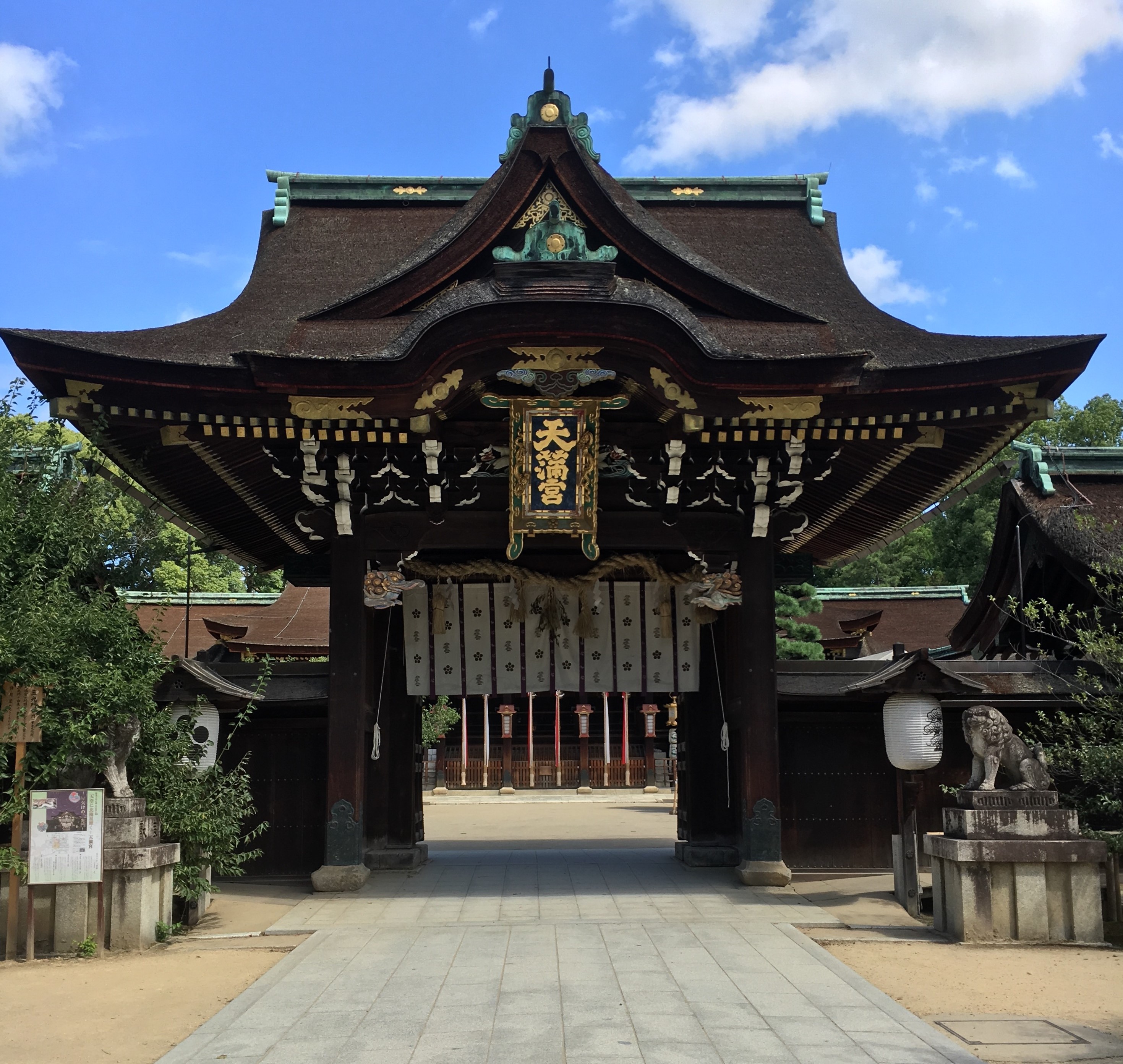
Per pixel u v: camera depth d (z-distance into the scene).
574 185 14.14
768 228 19.52
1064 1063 6.76
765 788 14.35
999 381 13.02
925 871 15.17
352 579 14.64
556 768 46.00
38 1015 8.06
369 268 18.33
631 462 14.59
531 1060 6.68
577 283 12.80
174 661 12.31
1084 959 9.83
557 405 13.54
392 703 16.73
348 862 14.12
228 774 15.41
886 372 13.03
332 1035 7.30
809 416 13.26
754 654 14.61
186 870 11.62
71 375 12.62
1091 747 11.88
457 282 14.52
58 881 9.99
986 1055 6.93
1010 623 19.05
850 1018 7.62
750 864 14.19
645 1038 7.13
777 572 18.22
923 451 15.00
